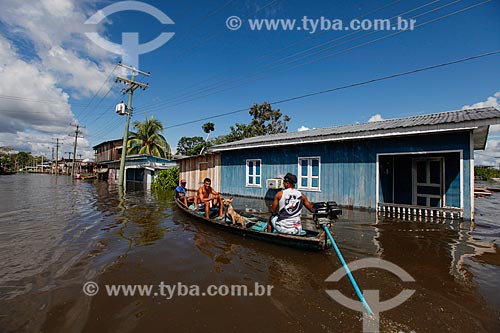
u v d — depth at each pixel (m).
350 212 8.20
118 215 8.31
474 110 8.20
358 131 8.27
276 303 2.97
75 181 31.28
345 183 9.17
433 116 9.00
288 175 5.04
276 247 4.87
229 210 6.09
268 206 9.77
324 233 4.61
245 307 2.89
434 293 3.11
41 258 4.39
